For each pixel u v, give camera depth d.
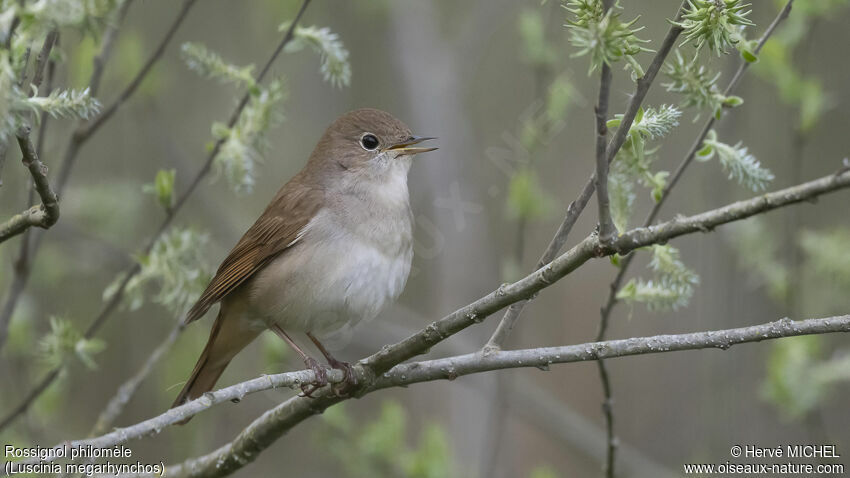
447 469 10.82
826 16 10.30
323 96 14.86
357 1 14.34
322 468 14.07
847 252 10.34
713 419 11.13
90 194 13.05
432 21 14.73
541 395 13.54
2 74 4.72
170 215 9.00
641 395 15.05
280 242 8.59
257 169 14.45
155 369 12.45
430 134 14.02
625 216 6.80
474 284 13.72
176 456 11.45
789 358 10.27
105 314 8.92
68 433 11.80
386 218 8.80
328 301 8.55
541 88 10.59
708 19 5.27
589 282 16.17
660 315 15.05
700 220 5.36
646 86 5.46
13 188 11.18
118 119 13.46
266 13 13.97
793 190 5.16
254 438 7.61
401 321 14.34
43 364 11.09
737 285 11.41
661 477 12.64
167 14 14.32
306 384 6.86
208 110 14.79
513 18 15.28
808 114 9.91
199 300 8.60
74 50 10.74
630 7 13.62
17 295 8.54
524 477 15.59
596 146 5.38
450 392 13.94
